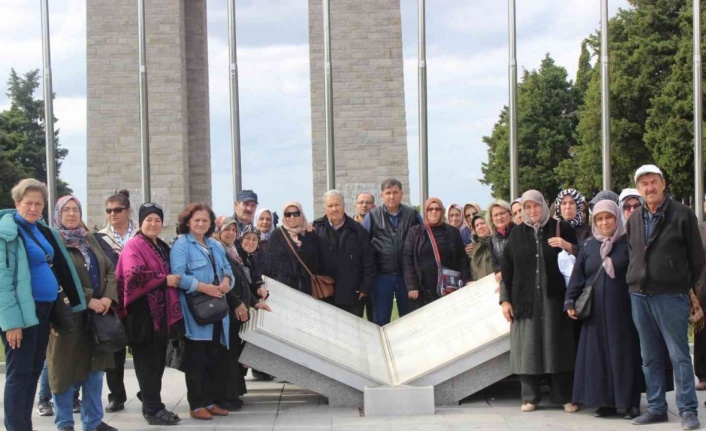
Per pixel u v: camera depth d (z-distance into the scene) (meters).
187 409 9.94
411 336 10.67
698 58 19.64
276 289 10.98
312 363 9.49
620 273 8.83
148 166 20.55
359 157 26.28
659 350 8.61
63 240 8.49
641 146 44.59
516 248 9.37
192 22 30.94
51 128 20.80
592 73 51.91
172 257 9.08
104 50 27.91
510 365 9.52
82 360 8.40
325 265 11.47
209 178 31.33
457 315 10.66
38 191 8.03
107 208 9.95
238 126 20.56
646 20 44.56
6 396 7.87
